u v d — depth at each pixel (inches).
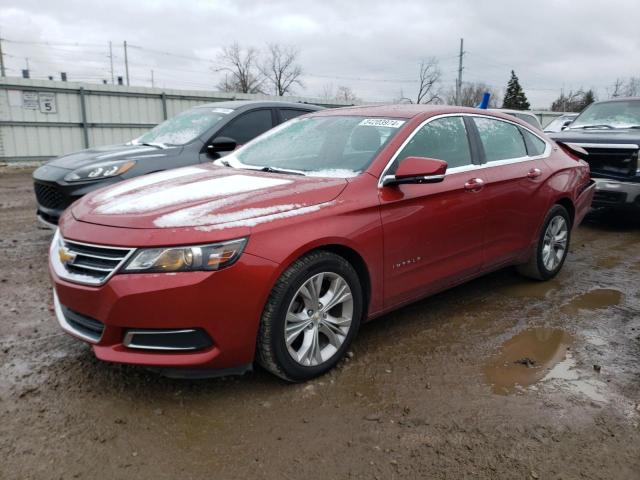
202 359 111.7
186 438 105.7
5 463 97.1
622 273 220.7
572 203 209.2
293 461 99.6
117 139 701.9
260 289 113.7
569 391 125.6
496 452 102.8
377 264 137.5
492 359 141.5
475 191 164.2
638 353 146.5
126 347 112.0
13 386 123.0
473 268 169.8
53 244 132.3
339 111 181.6
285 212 120.8
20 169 623.5
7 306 171.3
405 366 136.6
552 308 179.2
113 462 98.3
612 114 344.2
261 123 276.5
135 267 108.3
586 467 99.0
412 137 153.3
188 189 134.1
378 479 95.3
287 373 122.2
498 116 189.3
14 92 617.6
